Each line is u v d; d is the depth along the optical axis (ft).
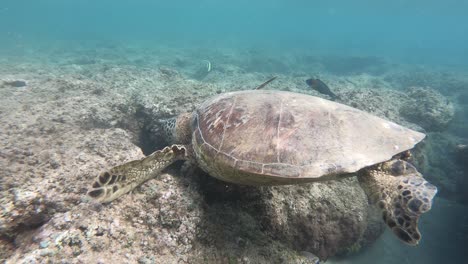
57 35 41.09
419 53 51.72
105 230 2.25
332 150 2.67
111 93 5.75
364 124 2.98
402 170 2.84
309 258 3.13
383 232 4.82
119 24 76.89
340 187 3.98
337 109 3.06
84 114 4.60
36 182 2.76
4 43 27.63
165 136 4.40
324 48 45.93
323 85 7.45
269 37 57.88
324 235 3.63
